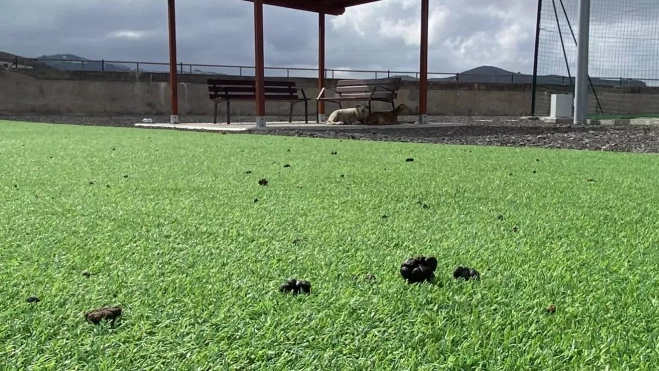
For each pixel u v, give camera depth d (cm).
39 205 234
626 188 296
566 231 191
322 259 154
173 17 1227
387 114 1182
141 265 146
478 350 95
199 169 374
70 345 97
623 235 185
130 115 1966
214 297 121
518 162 437
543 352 94
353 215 219
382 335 102
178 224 199
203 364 90
